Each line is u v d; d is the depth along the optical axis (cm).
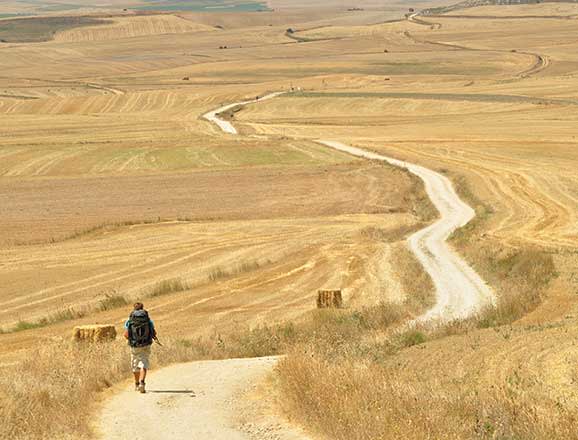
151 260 5216
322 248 5478
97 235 6225
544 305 3259
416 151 10631
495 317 3147
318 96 18138
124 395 2017
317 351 2531
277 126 14350
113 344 2886
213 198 7862
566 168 8875
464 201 7475
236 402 1928
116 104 18738
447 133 12606
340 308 3728
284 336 3045
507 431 1548
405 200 7688
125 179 9050
